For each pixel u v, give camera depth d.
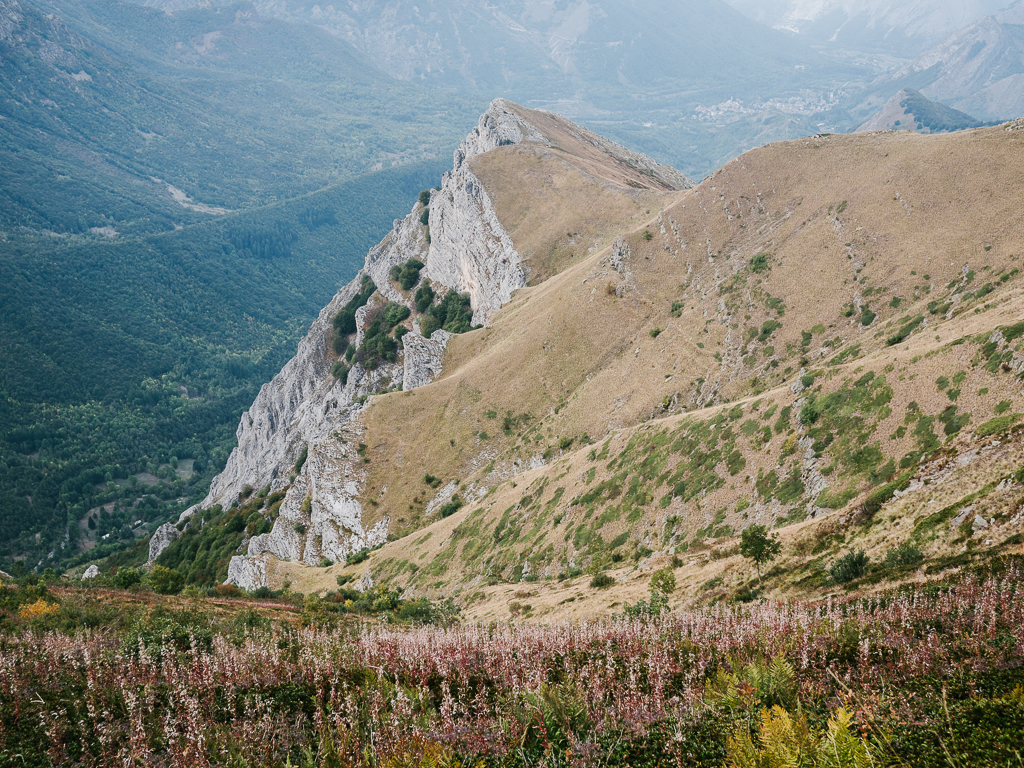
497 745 17.77
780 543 48.47
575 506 87.69
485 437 133.00
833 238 113.12
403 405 148.00
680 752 16.09
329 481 139.12
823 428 66.44
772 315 108.56
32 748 19.41
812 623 26.16
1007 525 32.47
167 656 26.20
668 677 22.56
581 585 65.31
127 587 66.44
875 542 40.31
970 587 26.06
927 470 43.09
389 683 22.97
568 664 24.66
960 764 13.24
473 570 92.19
